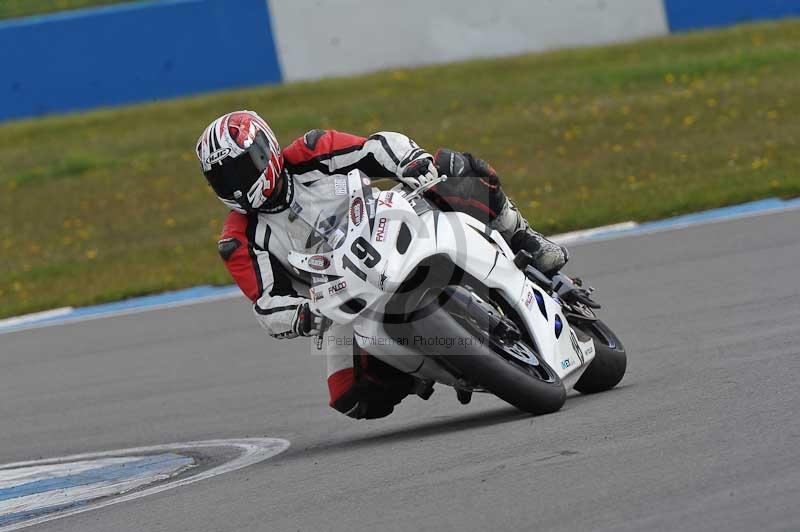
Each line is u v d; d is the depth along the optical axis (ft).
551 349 60.44
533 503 42.19
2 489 65.21
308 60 232.94
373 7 232.53
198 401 82.89
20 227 186.09
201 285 138.00
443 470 49.73
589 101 205.46
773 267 96.43
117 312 128.67
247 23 231.09
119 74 231.91
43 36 230.27
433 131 198.18
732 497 39.83
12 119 232.53
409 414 70.38
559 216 141.69
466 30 234.99
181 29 230.27
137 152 211.41
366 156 58.75
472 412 67.46
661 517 38.81
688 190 144.66
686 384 61.16
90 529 50.80
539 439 52.65
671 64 220.43
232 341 103.19
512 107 207.51
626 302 93.66
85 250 169.78
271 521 46.29
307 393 80.48
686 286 95.55
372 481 50.19
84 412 85.51
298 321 55.31
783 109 184.44
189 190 191.42
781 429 47.70
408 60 234.38
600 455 47.67
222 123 56.34
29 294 149.69
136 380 93.56
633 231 128.98
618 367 66.80
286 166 58.34
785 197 134.41
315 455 60.39
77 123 227.81
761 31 240.12
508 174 171.42
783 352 65.00
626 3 240.32
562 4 237.45
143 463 66.90
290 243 57.62
